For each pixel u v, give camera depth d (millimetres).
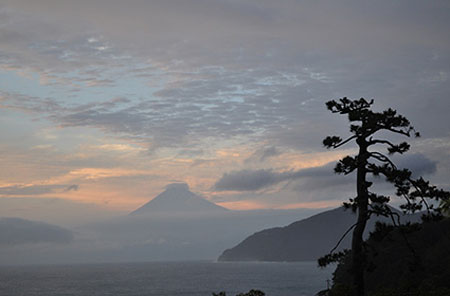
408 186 23328
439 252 53750
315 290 158625
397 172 22578
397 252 59312
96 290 184875
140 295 159625
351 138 23906
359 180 23703
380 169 23281
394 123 23312
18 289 195750
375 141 23969
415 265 24766
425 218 23281
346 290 22922
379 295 25641
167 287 193500
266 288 170125
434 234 60312
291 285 184375
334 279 63344
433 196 22781
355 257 23266
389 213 23266
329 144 24016
